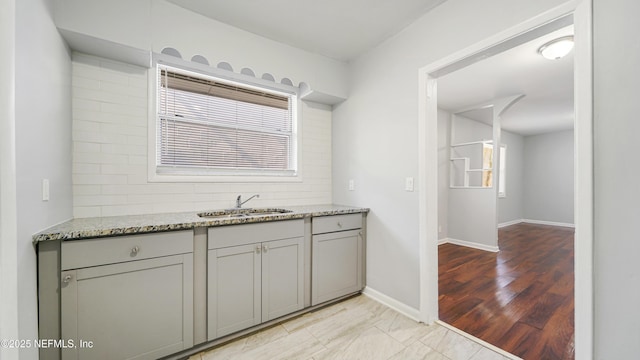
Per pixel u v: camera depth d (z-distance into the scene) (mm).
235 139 2443
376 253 2393
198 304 1618
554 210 6547
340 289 2299
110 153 1815
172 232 1510
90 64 1757
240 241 1762
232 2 1831
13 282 951
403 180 2154
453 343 1722
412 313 2059
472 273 3066
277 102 2693
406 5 1872
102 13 1567
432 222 2012
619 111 1127
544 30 1415
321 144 2895
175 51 2006
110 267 1336
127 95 1885
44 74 1271
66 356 1245
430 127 2020
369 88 2492
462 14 1740
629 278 1102
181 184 2092
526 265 3359
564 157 6414
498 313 2111
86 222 1539
